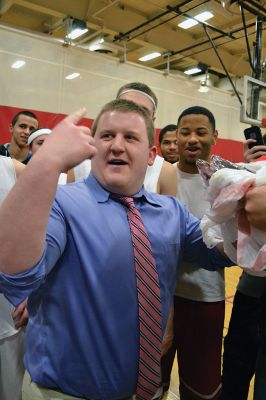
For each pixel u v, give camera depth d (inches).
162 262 32.4
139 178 32.4
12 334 47.6
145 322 29.5
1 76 139.1
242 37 195.2
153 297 30.0
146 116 33.2
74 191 31.2
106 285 28.5
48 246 24.9
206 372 54.5
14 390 48.8
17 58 142.3
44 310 28.8
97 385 28.2
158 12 185.0
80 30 175.0
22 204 20.8
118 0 164.9
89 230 29.0
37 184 20.9
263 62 144.6
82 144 22.2
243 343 54.1
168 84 186.1
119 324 28.9
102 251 28.7
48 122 149.8
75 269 28.5
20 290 22.3
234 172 27.5
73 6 167.2
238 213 27.6
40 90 147.9
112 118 31.0
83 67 158.4
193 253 37.4
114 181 30.5
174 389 74.7
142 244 30.4
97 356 28.3
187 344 55.8
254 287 52.1
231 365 54.9
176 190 56.4
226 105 210.2
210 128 57.1
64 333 28.1
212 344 54.6
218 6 157.4
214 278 54.2
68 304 28.2
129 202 32.0
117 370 28.9
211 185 28.3
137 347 29.5
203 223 32.4
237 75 243.8
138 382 29.4
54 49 150.9
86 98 159.5
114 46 187.5
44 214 21.4
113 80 167.5
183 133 57.5
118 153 30.4
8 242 20.9
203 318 54.3
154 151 35.8
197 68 236.5
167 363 58.3
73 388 28.1
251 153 49.6
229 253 29.7
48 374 27.6
